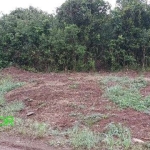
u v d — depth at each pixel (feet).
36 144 19.04
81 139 19.08
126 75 38.60
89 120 22.49
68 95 28.63
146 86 31.30
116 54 43.93
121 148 17.87
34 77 38.86
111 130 20.33
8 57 46.16
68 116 23.68
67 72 43.14
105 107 24.95
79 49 43.47
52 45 44.11
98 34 44.37
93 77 36.83
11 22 47.50
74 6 45.52
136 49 44.39
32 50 44.98
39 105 26.84
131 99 26.30
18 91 31.42
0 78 39.19
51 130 21.03
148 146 18.10
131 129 20.71
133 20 44.45
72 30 43.96
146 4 45.29
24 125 22.21
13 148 18.58
